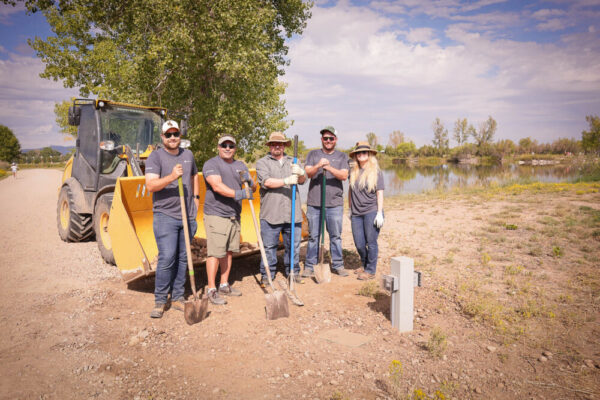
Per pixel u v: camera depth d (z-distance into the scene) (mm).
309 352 3352
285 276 5602
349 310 4305
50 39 16125
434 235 8242
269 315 4020
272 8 17188
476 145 104875
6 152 103500
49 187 21906
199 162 15844
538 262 6051
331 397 2707
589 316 4000
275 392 2770
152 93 14977
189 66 14461
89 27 16453
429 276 5504
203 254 5066
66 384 2871
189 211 4367
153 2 13570
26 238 7883
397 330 3783
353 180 5434
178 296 4508
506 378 2941
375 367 3098
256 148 16281
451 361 3191
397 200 15508
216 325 3908
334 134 5266
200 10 13867
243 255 5266
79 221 7156
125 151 6316
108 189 5844
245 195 4273
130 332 3754
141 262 4395
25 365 3131
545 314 4078
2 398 2682
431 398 2674
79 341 3553
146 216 5094
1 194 17906
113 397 2719
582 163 40219
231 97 15109
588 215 9555
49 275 5461
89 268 5809
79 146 7445
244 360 3223
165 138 4230
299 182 5016
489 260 6215
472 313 4133
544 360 3166
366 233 5395
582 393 2729
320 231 5352
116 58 15211
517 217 9852
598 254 6332
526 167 53625
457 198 14688
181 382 2908
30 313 4176
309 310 4309
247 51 14289
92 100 6879
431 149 113312
